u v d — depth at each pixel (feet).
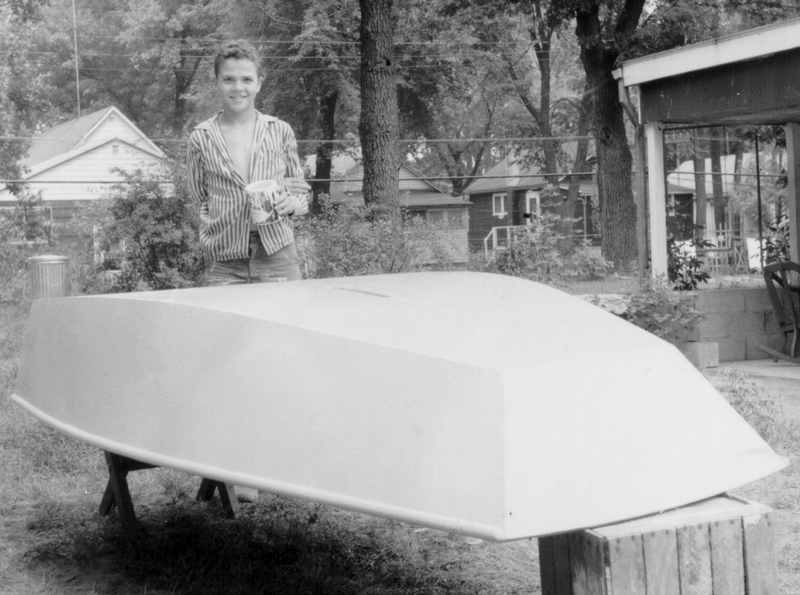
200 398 8.30
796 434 17.39
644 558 6.63
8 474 15.20
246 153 13.39
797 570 10.77
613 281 32.37
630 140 89.51
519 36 116.16
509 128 143.02
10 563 11.42
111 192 39.81
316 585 10.44
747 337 30.50
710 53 28.09
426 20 101.19
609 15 64.54
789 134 33.53
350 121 117.50
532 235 31.07
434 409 7.02
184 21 132.87
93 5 136.26
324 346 7.76
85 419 9.48
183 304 8.96
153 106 138.10
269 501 13.97
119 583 10.73
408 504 6.82
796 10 73.05
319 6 104.12
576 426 6.99
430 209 146.20
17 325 37.14
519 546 11.89
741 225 36.55
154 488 14.62
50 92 130.31
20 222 66.69
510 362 7.23
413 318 8.30
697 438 7.47
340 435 7.35
